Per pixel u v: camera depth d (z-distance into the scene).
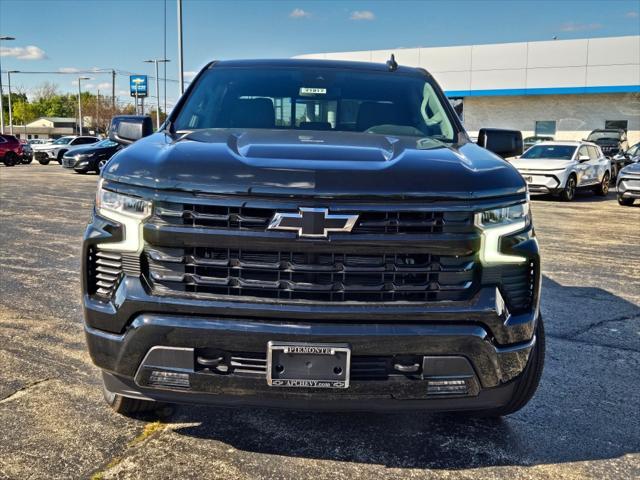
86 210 12.05
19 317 4.96
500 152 3.72
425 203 2.43
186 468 2.76
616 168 21.64
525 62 31.95
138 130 3.70
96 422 3.18
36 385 3.62
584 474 2.81
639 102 31.50
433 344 2.45
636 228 11.08
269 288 2.42
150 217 2.46
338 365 2.42
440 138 3.61
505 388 2.66
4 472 2.69
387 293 2.44
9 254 7.57
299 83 3.95
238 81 3.99
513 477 2.76
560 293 6.10
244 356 2.46
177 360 2.47
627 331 4.90
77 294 5.71
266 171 2.43
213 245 2.40
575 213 13.41
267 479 2.69
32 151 35.16
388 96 3.93
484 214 2.49
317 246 2.38
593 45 30.59
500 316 2.51
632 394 3.71
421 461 2.88
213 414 3.30
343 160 2.57
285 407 2.54
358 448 2.99
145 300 2.45
